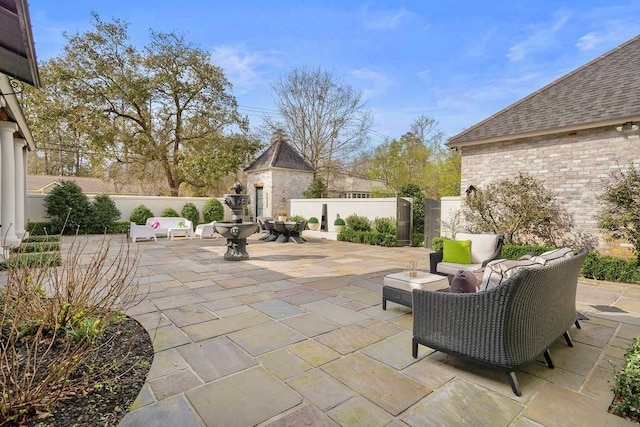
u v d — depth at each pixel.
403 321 3.87
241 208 8.19
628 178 5.90
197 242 11.64
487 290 2.43
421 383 2.53
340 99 21.97
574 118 6.85
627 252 6.29
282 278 6.14
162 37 16.53
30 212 13.27
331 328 3.64
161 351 3.04
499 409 2.21
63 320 3.13
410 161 22.39
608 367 2.80
